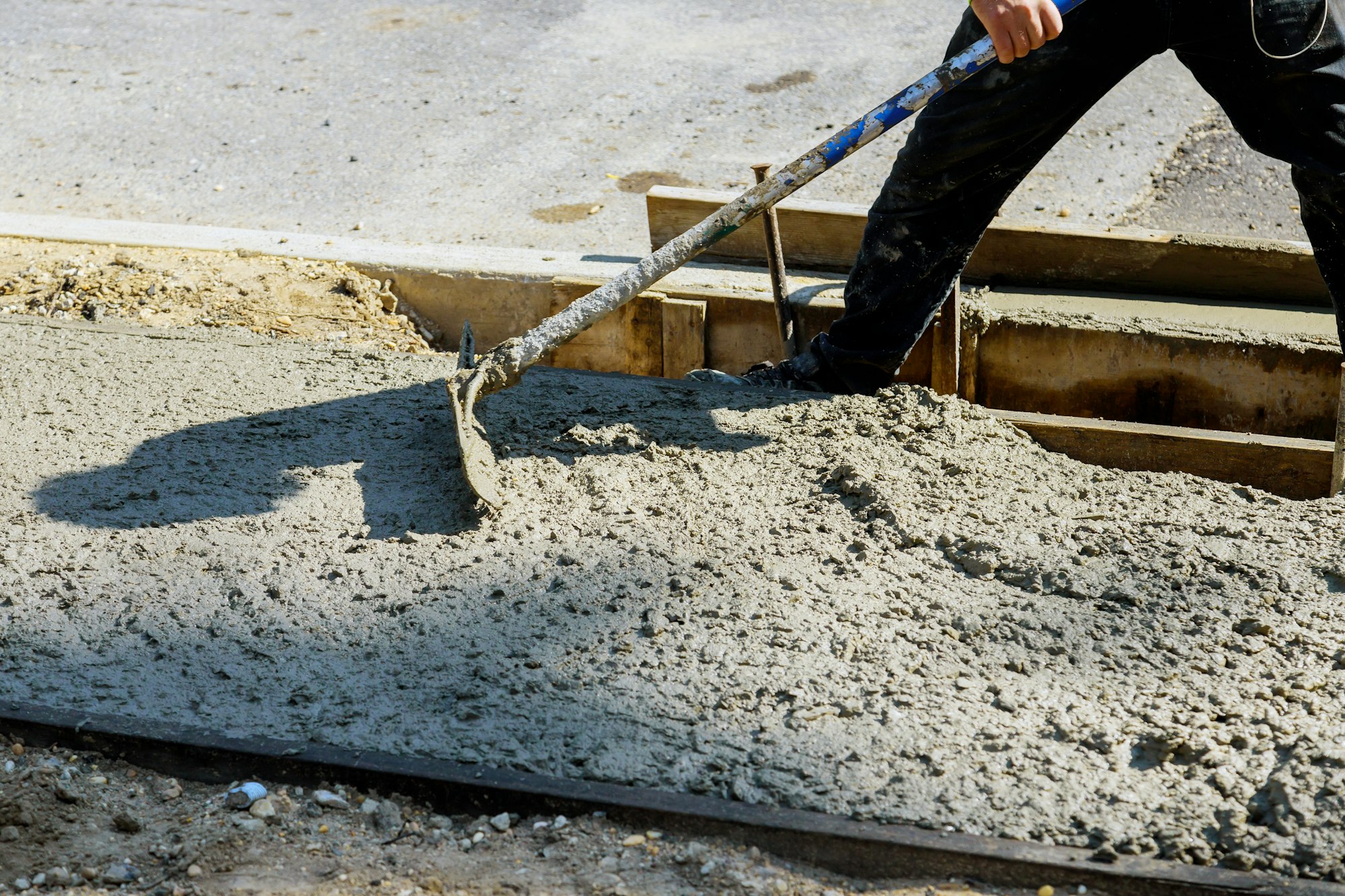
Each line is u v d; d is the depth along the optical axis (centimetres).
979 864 247
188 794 275
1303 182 366
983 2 342
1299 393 474
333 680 296
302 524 359
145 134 819
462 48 950
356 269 564
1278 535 345
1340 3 354
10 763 280
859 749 272
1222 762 265
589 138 796
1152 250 511
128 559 343
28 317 497
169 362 461
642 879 250
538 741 277
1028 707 282
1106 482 382
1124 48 369
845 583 327
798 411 423
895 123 365
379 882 251
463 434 364
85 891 250
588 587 326
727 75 881
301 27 1004
